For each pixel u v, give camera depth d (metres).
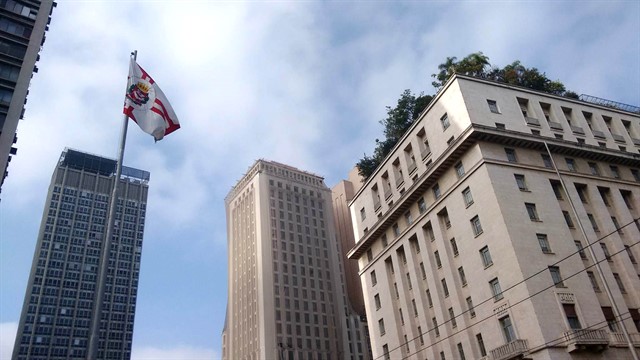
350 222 139.38
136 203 173.25
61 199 158.12
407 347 51.62
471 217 44.91
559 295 38.47
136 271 160.88
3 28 50.94
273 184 134.62
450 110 50.59
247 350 115.62
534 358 36.38
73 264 150.00
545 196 44.53
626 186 50.41
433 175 50.12
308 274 125.81
